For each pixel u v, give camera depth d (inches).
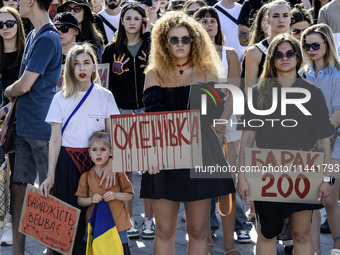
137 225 671.8
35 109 558.6
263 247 497.4
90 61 513.7
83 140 516.1
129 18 662.5
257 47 625.0
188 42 469.4
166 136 470.3
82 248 522.6
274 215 479.5
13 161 614.5
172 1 847.7
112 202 509.0
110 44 684.1
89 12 728.3
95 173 515.5
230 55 625.6
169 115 469.7
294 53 471.5
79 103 515.2
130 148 469.7
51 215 507.2
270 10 631.8
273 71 481.7
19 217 573.9
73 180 515.5
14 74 621.0
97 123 519.8
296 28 722.2
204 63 480.7
